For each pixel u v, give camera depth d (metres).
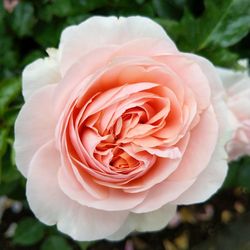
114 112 0.24
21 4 0.43
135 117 0.25
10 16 0.44
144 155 0.25
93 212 0.26
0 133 0.33
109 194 0.26
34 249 0.60
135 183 0.25
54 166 0.25
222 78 0.31
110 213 0.26
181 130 0.25
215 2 0.35
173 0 0.40
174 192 0.25
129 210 0.26
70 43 0.25
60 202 0.26
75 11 0.41
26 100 0.26
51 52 0.26
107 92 0.24
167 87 0.24
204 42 0.35
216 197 0.63
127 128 0.24
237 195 0.63
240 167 0.43
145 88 0.23
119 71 0.24
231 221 0.62
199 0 0.40
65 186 0.24
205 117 0.25
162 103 0.24
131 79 0.24
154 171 0.25
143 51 0.24
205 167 0.26
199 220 0.62
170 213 0.27
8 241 0.60
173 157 0.24
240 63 0.34
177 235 0.61
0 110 0.34
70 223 0.26
